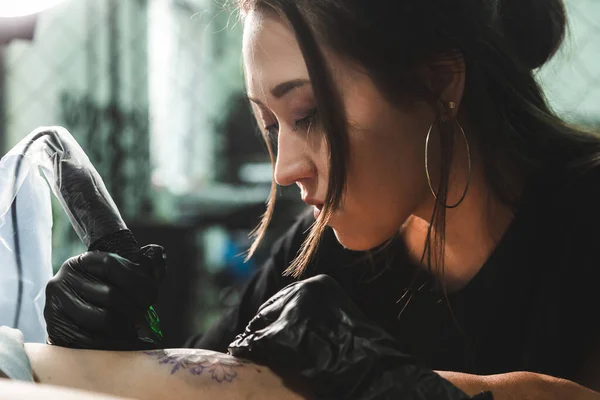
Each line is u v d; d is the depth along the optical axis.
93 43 2.44
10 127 2.18
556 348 0.95
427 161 0.88
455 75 0.88
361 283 1.11
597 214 0.96
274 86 0.81
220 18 2.98
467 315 1.03
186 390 0.63
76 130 2.34
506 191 0.99
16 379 0.60
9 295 0.76
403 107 0.83
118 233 0.70
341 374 0.61
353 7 0.77
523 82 0.98
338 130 0.79
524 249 0.99
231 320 1.20
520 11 0.97
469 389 0.73
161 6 2.70
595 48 2.39
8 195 0.75
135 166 2.50
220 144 3.01
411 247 1.08
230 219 2.54
